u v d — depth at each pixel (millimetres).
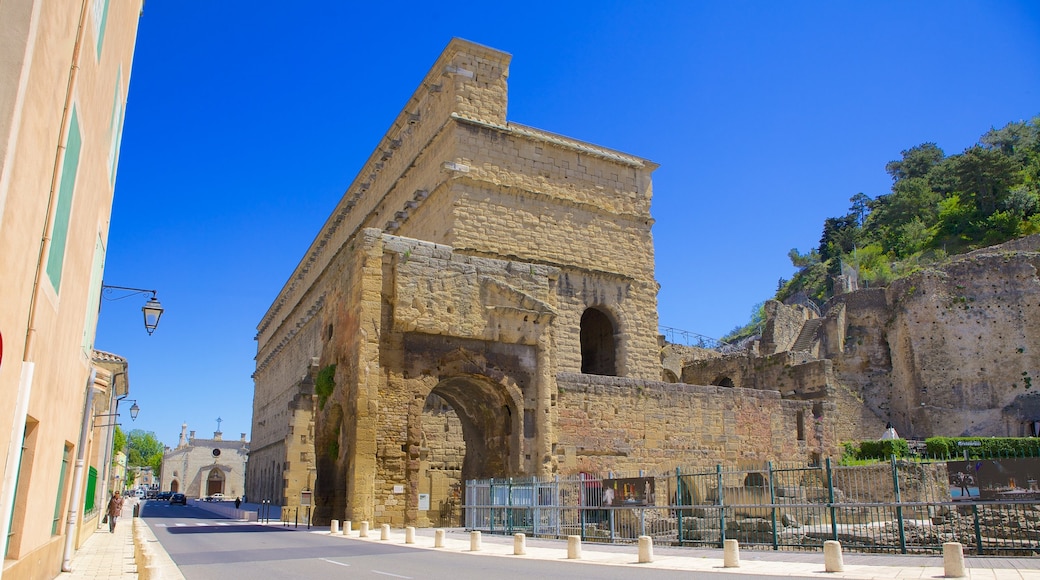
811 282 130500
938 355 65688
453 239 44750
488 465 36375
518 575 15586
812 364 57531
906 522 27125
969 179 104812
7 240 8703
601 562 18703
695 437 42000
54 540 16047
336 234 71438
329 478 33688
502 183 47000
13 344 9609
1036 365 62625
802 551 20938
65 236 12789
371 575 15867
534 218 47875
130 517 54531
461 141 46312
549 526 28594
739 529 25156
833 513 20703
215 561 19422
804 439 47281
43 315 11477
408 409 32250
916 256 103062
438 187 46750
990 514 26250
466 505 31969
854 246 127875
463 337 34312
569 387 38312
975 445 49875
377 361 31594
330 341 36844
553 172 49219
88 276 16438
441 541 23719
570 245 48750
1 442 9453
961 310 65938
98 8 13938
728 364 65312
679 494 24094
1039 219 93188
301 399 52406
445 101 48750
